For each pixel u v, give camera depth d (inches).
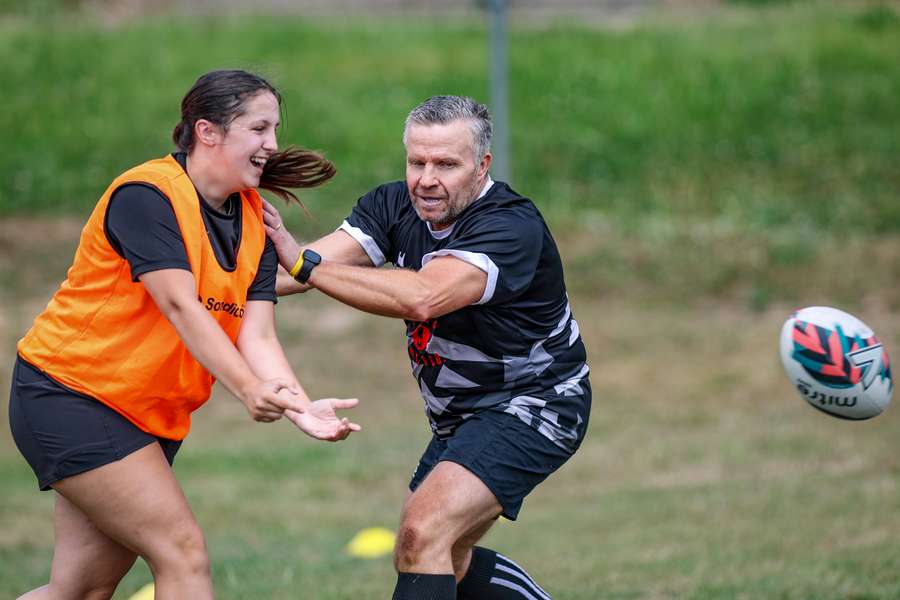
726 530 1075.9
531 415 616.7
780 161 2716.5
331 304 2265.0
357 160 2728.8
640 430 1637.6
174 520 561.6
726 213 2508.6
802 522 1075.9
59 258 2372.0
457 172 603.8
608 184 2659.9
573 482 1427.2
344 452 1600.6
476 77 3090.6
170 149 2780.5
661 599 820.6
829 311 707.4
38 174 2699.3
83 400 556.4
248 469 1530.5
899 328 1959.9
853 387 687.1
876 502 1129.4
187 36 3489.2
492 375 621.3
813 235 2383.1
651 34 3415.4
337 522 1283.2
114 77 3196.4
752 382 1819.6
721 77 3097.9
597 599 831.1
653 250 2363.4
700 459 1478.8
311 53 3348.9
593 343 2015.3
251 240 584.7
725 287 2214.6
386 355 2048.5
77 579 590.2
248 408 531.2
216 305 568.1
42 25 3595.0
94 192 2650.1
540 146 2812.5
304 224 2432.3
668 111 2962.6
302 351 2062.0
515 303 616.1
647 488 1357.0
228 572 996.6
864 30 3398.1
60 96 3085.6
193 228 550.9
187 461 1568.7
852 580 831.1
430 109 605.6
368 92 3058.6
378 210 661.9
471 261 595.5
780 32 3405.5
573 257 2351.1
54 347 560.4
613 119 2930.6
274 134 577.3
